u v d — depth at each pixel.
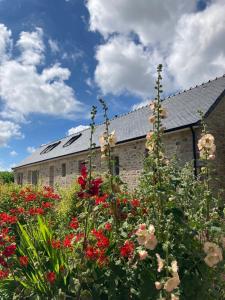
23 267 4.38
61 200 10.75
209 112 13.43
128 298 3.42
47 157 26.09
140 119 19.14
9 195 10.14
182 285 3.30
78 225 4.61
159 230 3.56
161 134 4.00
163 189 3.67
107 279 3.52
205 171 4.37
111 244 3.85
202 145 4.34
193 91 17.42
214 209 4.16
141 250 3.30
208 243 3.33
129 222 4.07
